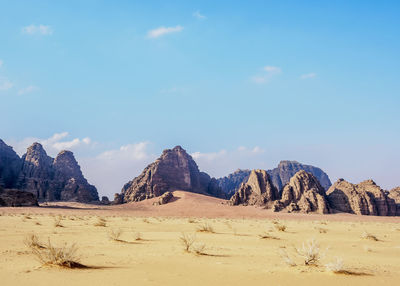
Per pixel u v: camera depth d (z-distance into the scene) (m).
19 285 8.63
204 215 143.38
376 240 27.36
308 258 12.52
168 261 13.24
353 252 18.88
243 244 21.36
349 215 145.38
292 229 40.12
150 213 141.62
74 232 28.22
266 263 13.17
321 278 10.12
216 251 17.23
